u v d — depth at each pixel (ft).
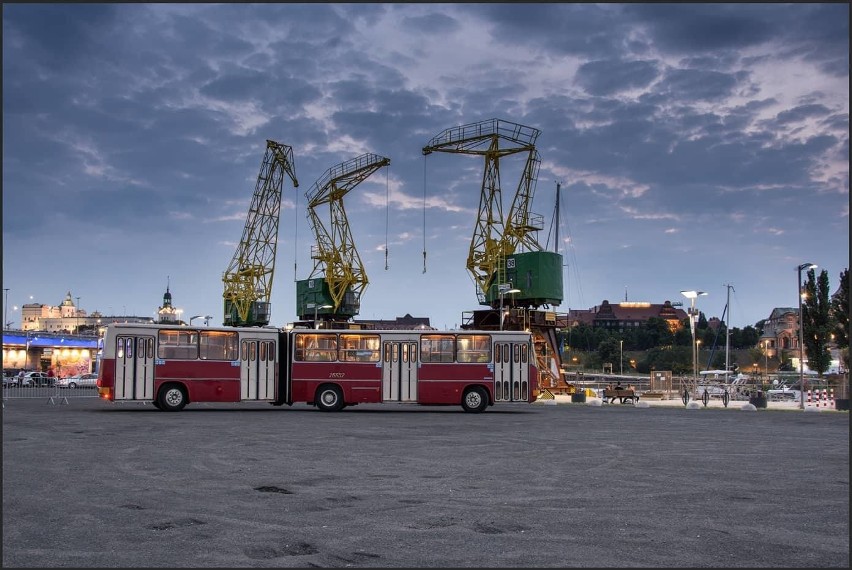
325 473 44.75
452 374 112.37
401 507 34.17
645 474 45.47
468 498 36.60
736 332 608.60
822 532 29.55
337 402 111.04
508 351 113.19
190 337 107.24
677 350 461.78
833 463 52.06
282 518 31.55
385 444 62.44
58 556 25.16
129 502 34.91
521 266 208.33
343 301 298.35
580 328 634.84
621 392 163.43
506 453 56.54
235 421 87.92
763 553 26.18
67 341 405.18
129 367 104.83
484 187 220.23
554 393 203.21
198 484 40.27
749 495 38.04
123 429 74.74
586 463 50.80
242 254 329.11
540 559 25.16
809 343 244.63
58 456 51.96
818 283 245.45
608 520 31.50
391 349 112.47
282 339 112.06
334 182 296.10
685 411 132.16
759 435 77.00
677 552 26.20
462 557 25.40
